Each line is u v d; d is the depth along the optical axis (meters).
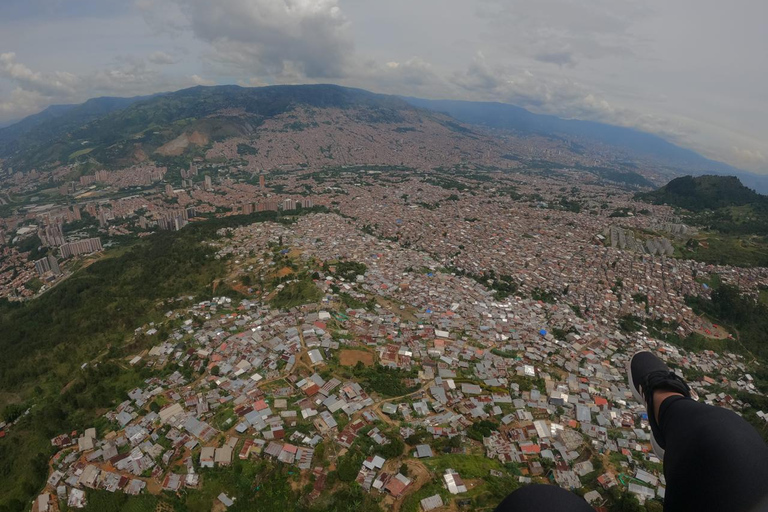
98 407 80.12
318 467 62.97
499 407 78.12
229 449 66.44
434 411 76.94
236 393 80.19
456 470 62.44
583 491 61.44
